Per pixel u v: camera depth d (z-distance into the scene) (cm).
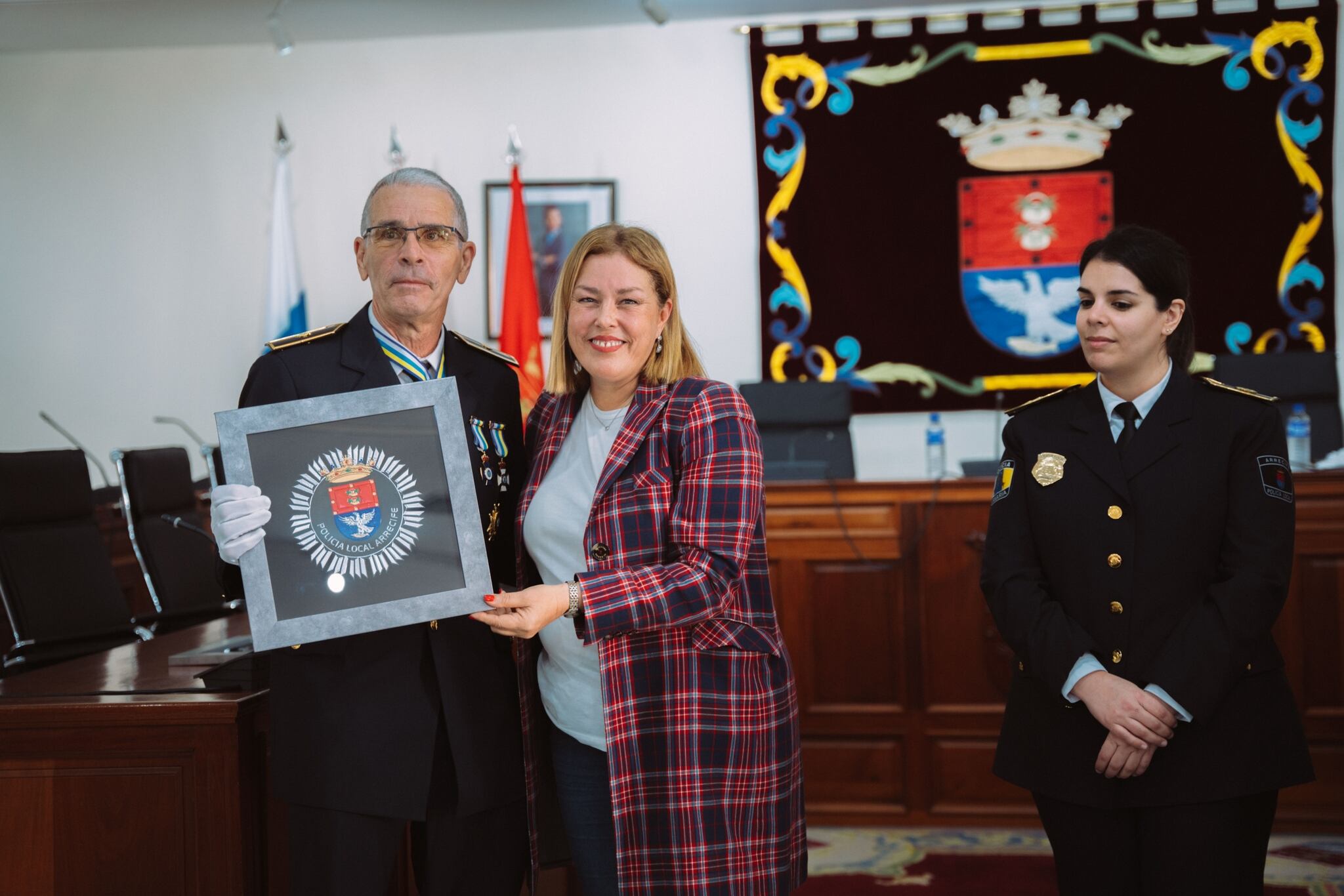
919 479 355
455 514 158
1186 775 151
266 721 193
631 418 164
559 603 150
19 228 582
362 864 159
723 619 160
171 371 577
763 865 158
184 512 362
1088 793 156
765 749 161
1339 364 520
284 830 200
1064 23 530
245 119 572
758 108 546
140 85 577
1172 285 159
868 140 541
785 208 545
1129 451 161
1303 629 335
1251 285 521
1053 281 532
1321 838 331
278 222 546
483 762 166
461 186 562
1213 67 522
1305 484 336
